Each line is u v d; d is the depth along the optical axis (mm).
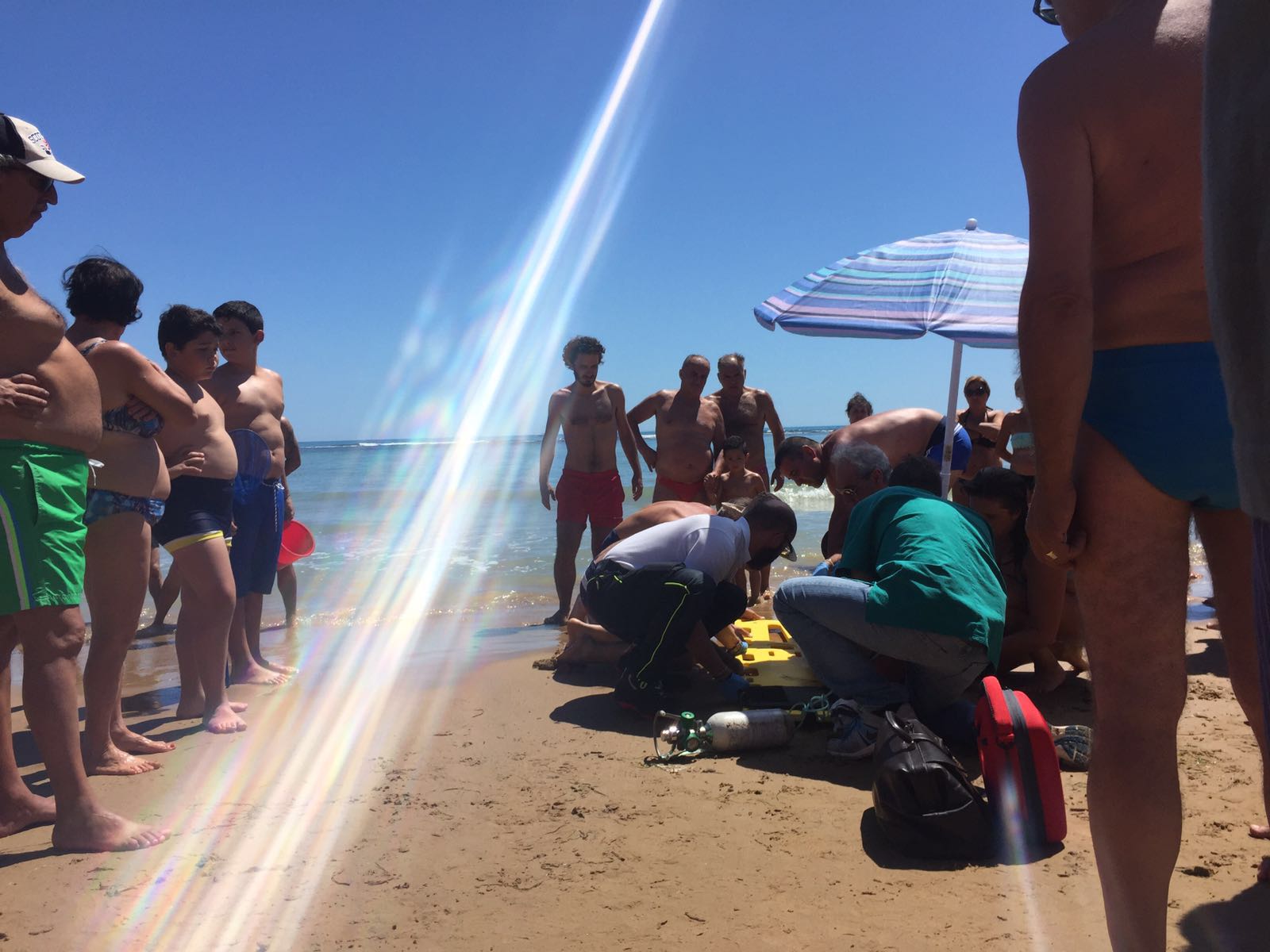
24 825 3145
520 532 14688
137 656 6176
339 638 6609
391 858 2891
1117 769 1837
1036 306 1813
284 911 2562
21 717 4695
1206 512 1999
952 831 2818
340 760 3844
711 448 7980
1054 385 1801
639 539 4719
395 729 4273
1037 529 1909
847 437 6273
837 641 3996
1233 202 960
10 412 2832
